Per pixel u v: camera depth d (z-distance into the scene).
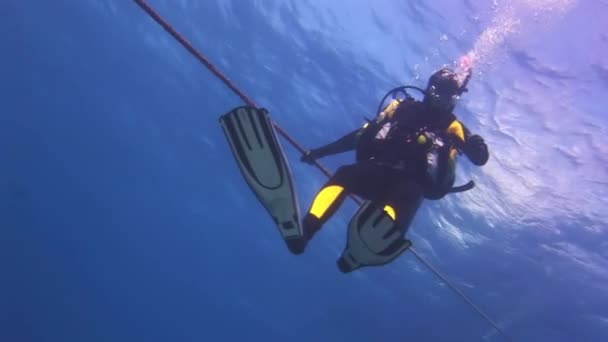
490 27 11.71
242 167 2.69
